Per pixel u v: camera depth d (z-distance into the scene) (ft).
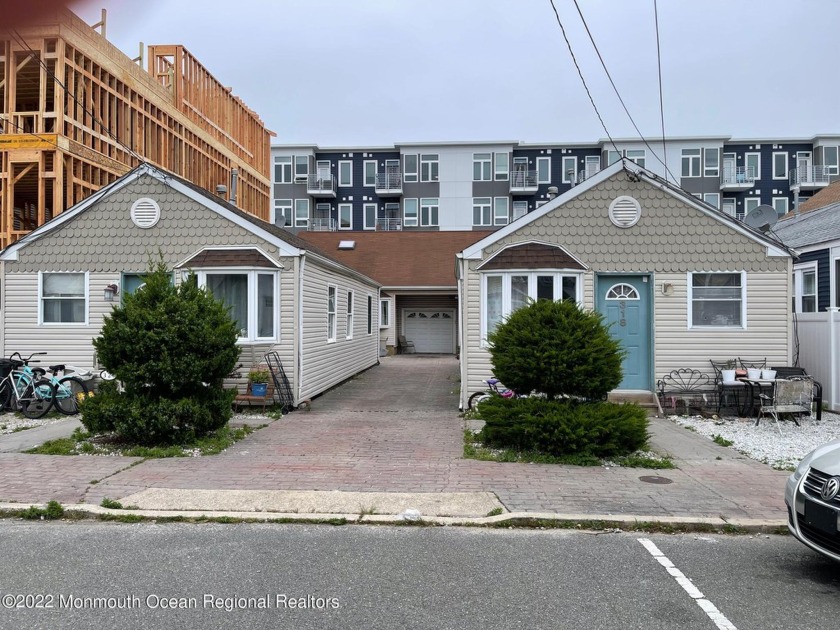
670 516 18.67
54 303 41.11
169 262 40.01
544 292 37.99
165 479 22.53
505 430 26.99
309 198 138.10
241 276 38.81
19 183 68.08
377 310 72.95
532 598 13.50
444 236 98.02
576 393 27.45
